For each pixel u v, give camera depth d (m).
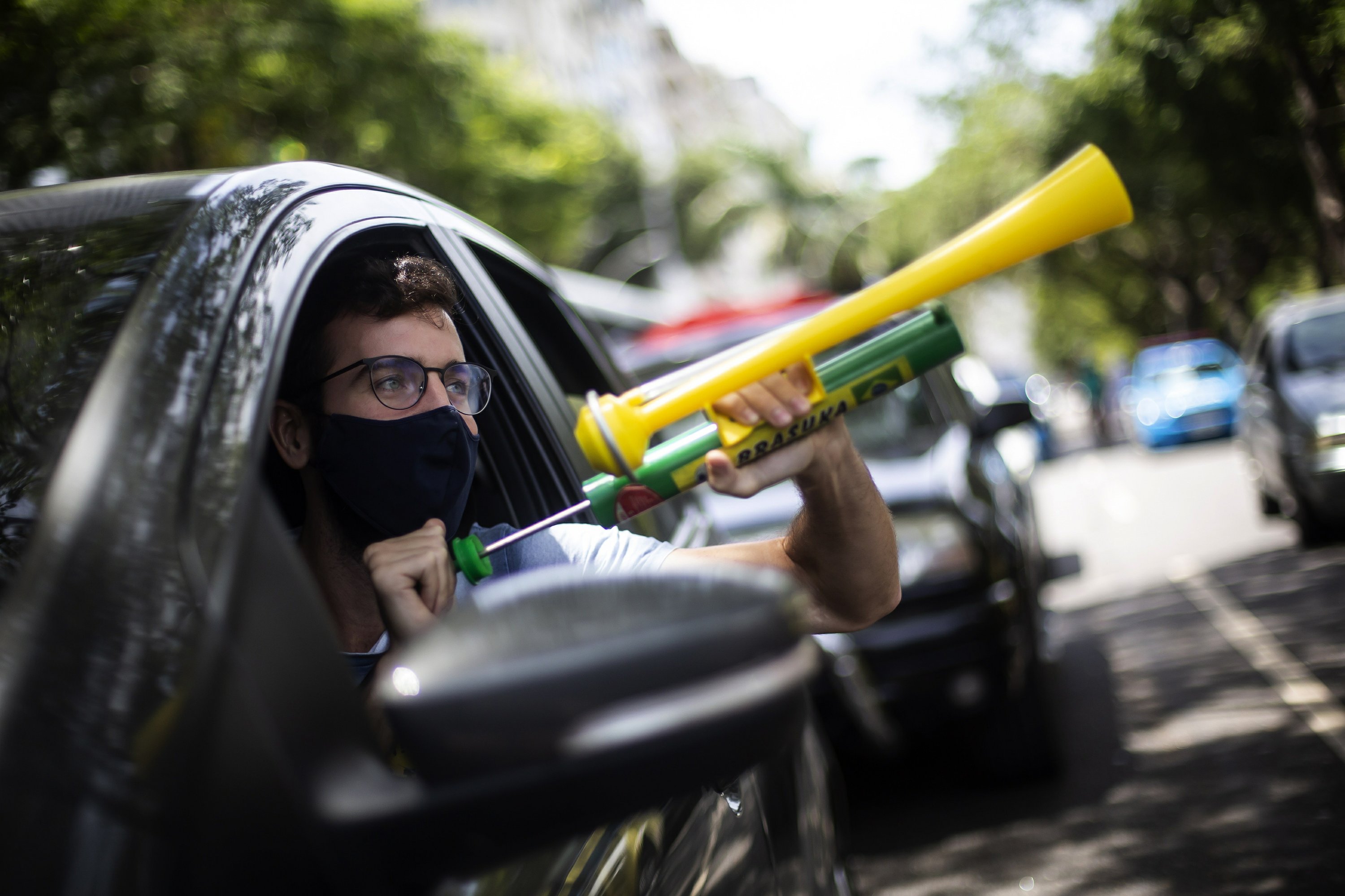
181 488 0.79
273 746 0.71
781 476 1.10
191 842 0.66
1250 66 11.04
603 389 2.39
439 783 0.62
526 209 18.59
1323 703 4.68
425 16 13.42
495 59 18.81
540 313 2.32
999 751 4.23
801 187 40.41
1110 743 4.60
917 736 5.02
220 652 0.71
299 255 1.14
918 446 4.60
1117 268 32.81
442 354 1.34
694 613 0.63
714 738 0.61
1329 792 3.77
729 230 39.62
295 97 10.34
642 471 1.08
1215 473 14.72
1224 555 8.54
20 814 0.62
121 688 0.69
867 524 1.25
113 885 0.62
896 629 3.98
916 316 1.09
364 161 12.89
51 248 1.08
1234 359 19.73
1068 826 3.82
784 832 1.51
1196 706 4.90
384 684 0.64
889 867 3.72
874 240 36.34
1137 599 7.44
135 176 1.29
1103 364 49.03
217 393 0.88
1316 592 6.66
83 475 0.79
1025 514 5.40
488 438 1.76
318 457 1.31
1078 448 26.06
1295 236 17.09
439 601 1.15
